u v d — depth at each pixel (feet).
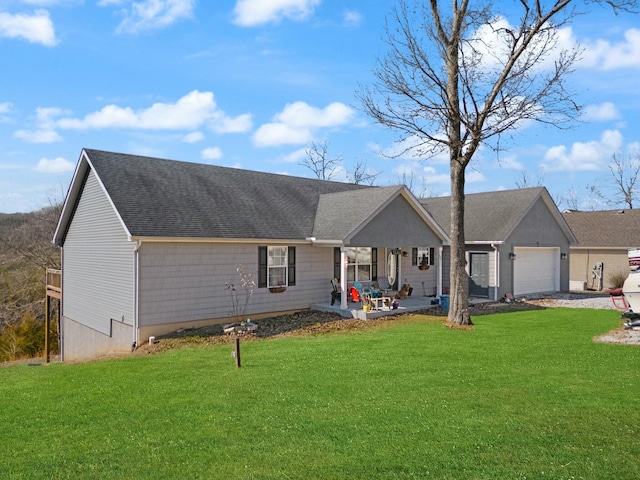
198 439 19.71
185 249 48.88
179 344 42.75
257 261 54.54
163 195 52.13
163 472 16.92
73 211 61.31
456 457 17.46
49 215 103.96
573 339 39.55
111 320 51.13
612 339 39.04
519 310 62.13
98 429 21.36
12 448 19.54
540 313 58.18
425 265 74.02
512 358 32.91
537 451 17.88
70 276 62.69
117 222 49.93
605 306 66.33
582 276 102.58
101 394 26.96
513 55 44.24
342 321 52.01
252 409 23.12
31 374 35.73
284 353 36.42
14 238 102.94
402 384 26.89
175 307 48.24
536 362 31.55
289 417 21.86
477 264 77.10
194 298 49.52
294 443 18.99
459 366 30.86
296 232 57.82
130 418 22.58
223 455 18.11
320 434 19.81
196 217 50.98
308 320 52.80
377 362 32.45
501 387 25.88
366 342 40.24
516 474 16.14
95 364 37.22
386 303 60.29
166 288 47.62
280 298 56.59
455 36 46.26
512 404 23.00
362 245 56.85
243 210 57.06
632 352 33.91
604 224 103.45
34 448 19.48
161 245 47.29
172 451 18.65
